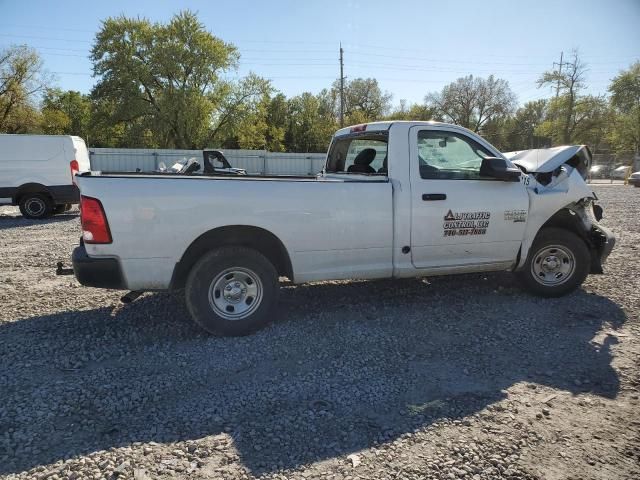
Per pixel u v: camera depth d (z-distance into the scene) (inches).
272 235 169.5
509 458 101.6
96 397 125.6
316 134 2576.3
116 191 152.3
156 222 155.4
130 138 1713.8
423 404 123.8
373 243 179.8
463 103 2743.6
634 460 101.2
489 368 144.7
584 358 151.5
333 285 231.9
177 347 158.9
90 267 152.7
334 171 239.5
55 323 180.5
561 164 209.2
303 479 94.9
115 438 107.8
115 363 146.7
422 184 185.0
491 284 231.6
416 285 231.0
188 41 1706.4
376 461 100.6
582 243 209.2
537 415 118.3
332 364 146.9
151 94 1740.9
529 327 177.5
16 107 1630.2
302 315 189.9
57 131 2209.6
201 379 136.8
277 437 108.9
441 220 186.9
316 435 109.8
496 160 185.0
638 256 296.5
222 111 1829.5
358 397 127.2
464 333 171.9
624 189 1138.0
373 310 196.2
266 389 131.1
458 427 113.1
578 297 212.2
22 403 121.6
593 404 123.9
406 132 186.1
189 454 102.3
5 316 188.2
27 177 514.0
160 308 198.4
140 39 1678.2
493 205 193.6
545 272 211.2
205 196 158.7
